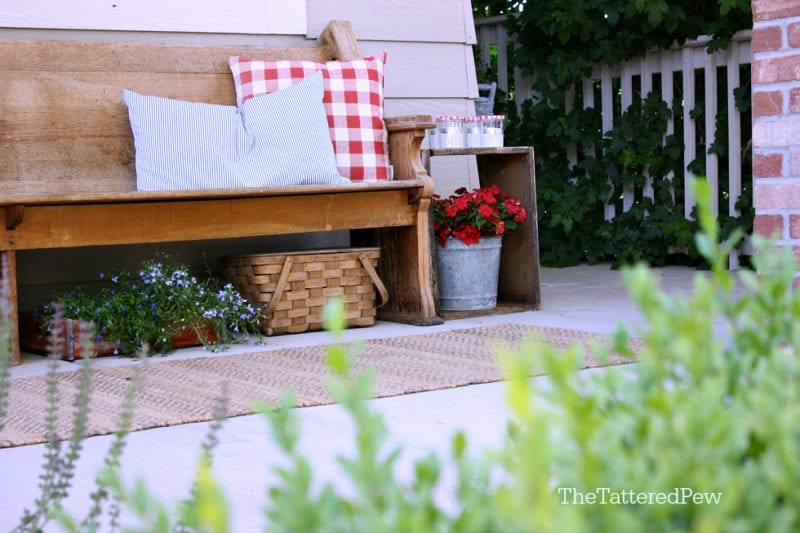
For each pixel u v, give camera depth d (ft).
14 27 12.87
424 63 15.43
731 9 18.15
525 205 13.97
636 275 1.96
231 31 14.19
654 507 1.62
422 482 1.72
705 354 2.01
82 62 12.74
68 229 10.71
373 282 12.88
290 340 11.98
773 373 2.10
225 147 12.39
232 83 13.61
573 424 1.74
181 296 11.34
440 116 14.82
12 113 12.16
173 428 7.58
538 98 20.44
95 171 12.54
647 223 19.27
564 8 19.21
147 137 12.28
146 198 10.79
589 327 12.12
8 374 4.08
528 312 13.75
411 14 15.35
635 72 19.69
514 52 20.74
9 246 10.44
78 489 5.95
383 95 14.05
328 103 13.38
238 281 12.66
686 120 18.97
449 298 13.74
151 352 11.27
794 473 1.69
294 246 14.57
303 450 6.73
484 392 8.63
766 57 7.88
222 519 1.48
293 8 14.60
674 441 1.77
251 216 11.74
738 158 18.28
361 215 12.44
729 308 2.28
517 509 1.44
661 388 1.94
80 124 12.54
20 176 12.11
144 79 13.07
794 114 7.73
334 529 1.65
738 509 1.69
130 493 1.92
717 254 2.08
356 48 14.20
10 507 5.64
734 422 1.79
